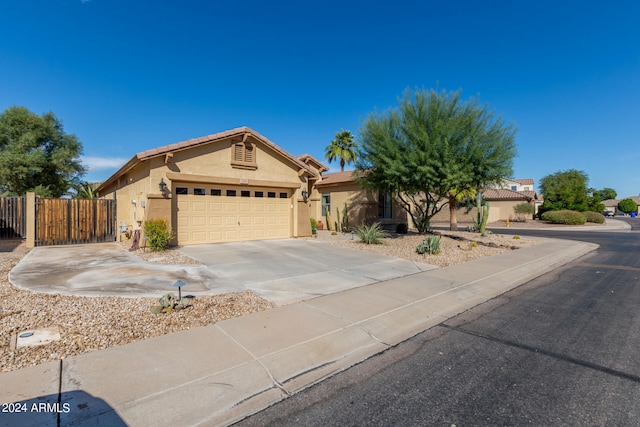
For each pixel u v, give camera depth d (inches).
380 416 123.4
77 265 366.3
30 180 1032.2
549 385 143.2
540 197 2119.8
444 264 410.0
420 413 125.0
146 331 187.9
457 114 546.9
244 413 125.0
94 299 241.0
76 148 1191.6
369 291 281.7
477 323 220.1
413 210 982.4
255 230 586.9
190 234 514.3
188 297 250.5
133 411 120.3
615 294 288.0
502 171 531.2
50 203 530.3
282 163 611.2
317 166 927.7
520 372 154.6
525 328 210.1
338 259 428.8
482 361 165.8
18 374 140.1
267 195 601.6
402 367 160.6
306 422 120.4
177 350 166.1
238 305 237.5
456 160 527.8
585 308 249.8
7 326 188.4
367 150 602.5
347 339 187.2
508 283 329.7
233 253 453.4
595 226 1205.1
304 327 199.3
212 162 526.9
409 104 568.4
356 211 860.6
